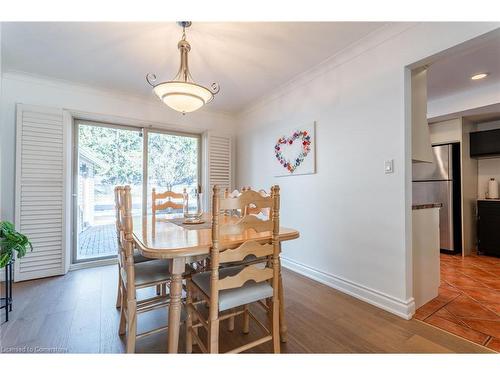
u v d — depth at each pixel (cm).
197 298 181
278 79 286
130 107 332
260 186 358
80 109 299
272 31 197
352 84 228
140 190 355
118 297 202
